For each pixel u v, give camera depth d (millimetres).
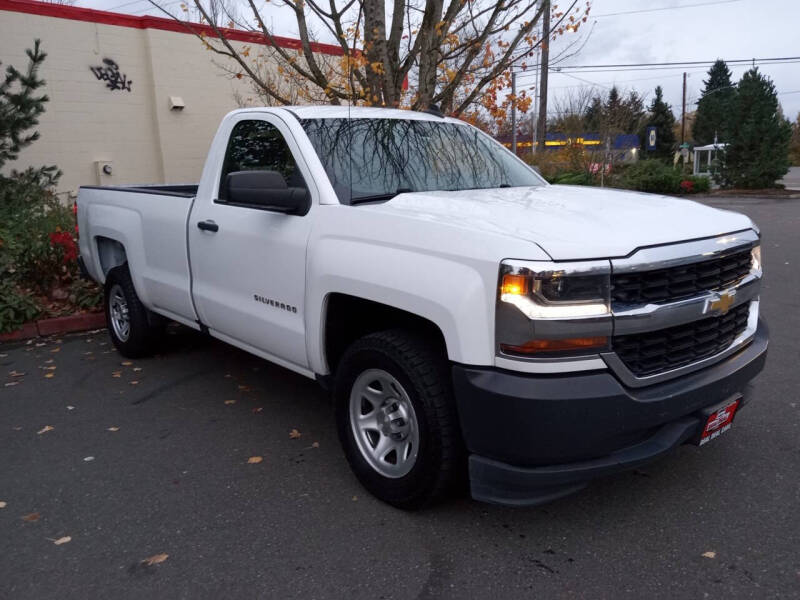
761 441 4020
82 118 13891
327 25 7863
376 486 3430
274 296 3963
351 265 3348
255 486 3686
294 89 11547
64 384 5410
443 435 3053
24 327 6855
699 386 3004
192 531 3256
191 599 2762
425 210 3316
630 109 30953
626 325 2773
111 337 6234
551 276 2662
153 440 4309
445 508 3406
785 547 2992
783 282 8516
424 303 2984
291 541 3150
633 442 2912
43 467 3965
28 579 2910
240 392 5141
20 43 12984
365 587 2811
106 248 6250
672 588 2752
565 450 2746
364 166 3938
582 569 2895
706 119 69562
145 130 14836
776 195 26203
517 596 2734
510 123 27875
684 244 2967
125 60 14312
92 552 3102
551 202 3494
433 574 2885
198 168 15531
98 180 14258
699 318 3012
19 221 8188
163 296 5215
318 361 3732
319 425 4504
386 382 3336
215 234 4426
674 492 3488
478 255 2822
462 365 2869
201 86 15195
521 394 2703
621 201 3549
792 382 4938
